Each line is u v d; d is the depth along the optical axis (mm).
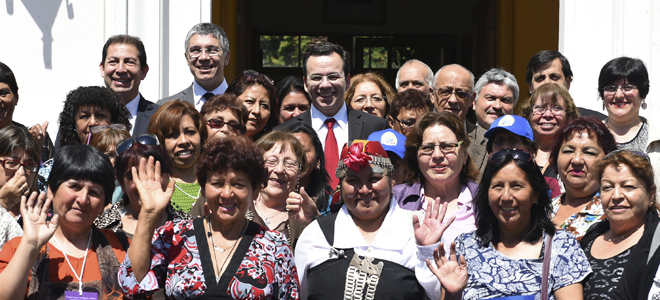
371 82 5582
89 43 5660
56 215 2824
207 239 2934
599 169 3215
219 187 2906
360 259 3096
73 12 5656
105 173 3016
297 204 3529
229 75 8188
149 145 3434
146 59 5383
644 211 3105
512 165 3098
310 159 4059
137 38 5098
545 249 3016
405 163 3936
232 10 8172
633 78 4516
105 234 3100
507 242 3158
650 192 3139
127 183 3389
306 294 3230
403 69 5781
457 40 12117
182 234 2953
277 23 12000
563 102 4480
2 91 4488
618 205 3094
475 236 3211
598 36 5992
